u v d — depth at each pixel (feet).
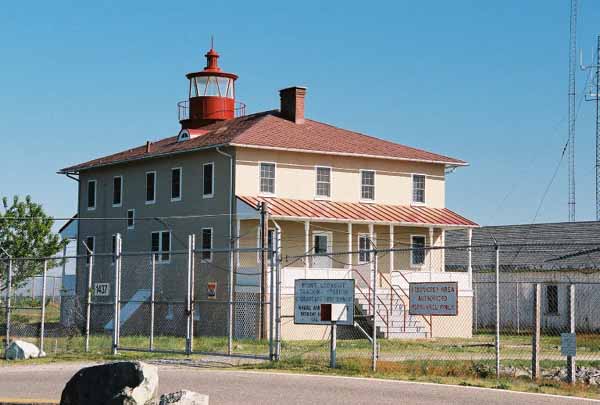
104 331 142.51
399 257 150.20
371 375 65.57
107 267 163.73
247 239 138.10
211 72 165.99
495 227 181.37
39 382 63.36
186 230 146.30
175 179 150.30
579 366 80.64
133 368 48.91
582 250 153.99
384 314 127.54
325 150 144.15
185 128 167.22
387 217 144.66
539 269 152.87
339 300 69.51
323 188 146.10
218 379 63.31
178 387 58.95
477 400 52.13
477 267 164.04
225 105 166.81
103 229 167.22
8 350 84.33
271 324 75.77
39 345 93.15
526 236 171.12
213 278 137.80
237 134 142.00
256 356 75.72
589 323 146.30
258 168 139.85
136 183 159.94
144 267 153.58
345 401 51.90
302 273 129.59
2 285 142.41
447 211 156.35
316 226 143.74
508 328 155.22
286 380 62.23
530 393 55.26
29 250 144.97
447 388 57.62
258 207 119.65
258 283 127.75
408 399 52.65
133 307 146.51
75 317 137.80
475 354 95.96
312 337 127.95
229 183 138.31
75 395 49.42
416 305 68.18
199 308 138.00
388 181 152.87
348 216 140.15
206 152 143.54
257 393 55.57
